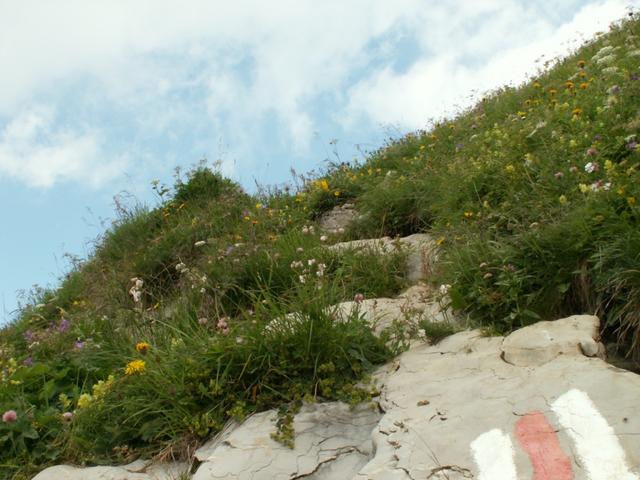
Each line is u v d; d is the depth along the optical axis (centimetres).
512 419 358
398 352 491
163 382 490
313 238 773
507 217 593
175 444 458
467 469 336
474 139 880
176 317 668
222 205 983
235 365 479
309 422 429
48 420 500
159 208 1055
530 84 1062
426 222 780
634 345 446
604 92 725
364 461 391
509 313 498
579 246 482
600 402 348
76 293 911
